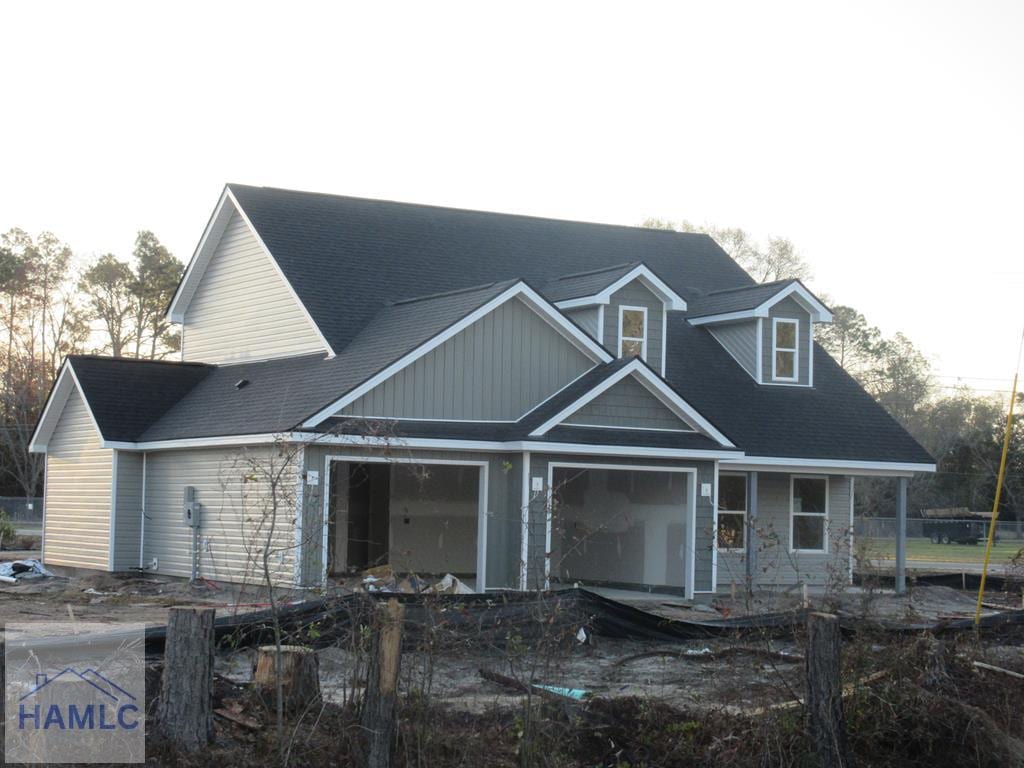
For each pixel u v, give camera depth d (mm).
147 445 25469
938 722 11820
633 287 26859
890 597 24766
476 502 28156
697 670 13930
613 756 10875
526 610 13961
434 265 28984
